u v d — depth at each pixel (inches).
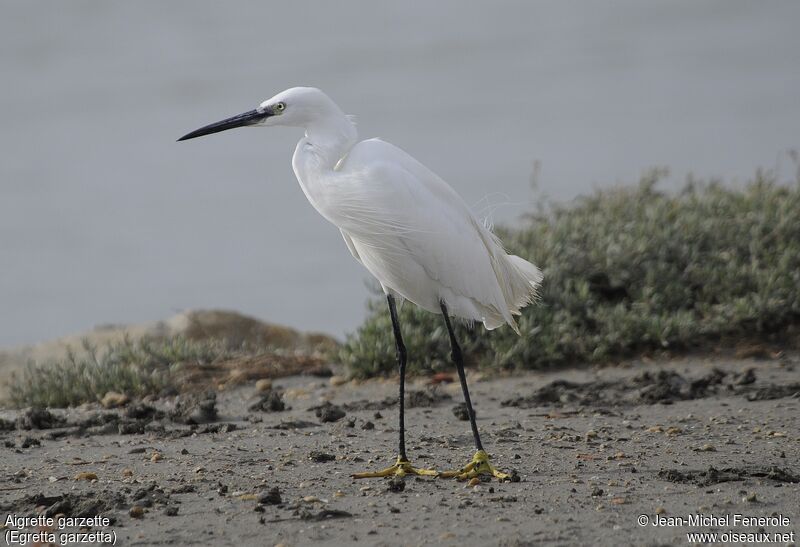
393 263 363.9
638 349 528.1
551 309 536.4
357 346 530.0
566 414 426.3
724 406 429.1
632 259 554.3
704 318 537.3
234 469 348.5
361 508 300.0
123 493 317.7
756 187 634.2
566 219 602.9
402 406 347.3
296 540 273.4
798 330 530.0
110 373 503.8
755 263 546.0
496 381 501.4
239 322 618.2
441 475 334.6
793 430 386.0
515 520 286.2
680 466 340.8
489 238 376.5
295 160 367.2
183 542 274.1
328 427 416.5
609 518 287.0
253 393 498.3
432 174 368.5
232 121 368.2
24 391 505.4
